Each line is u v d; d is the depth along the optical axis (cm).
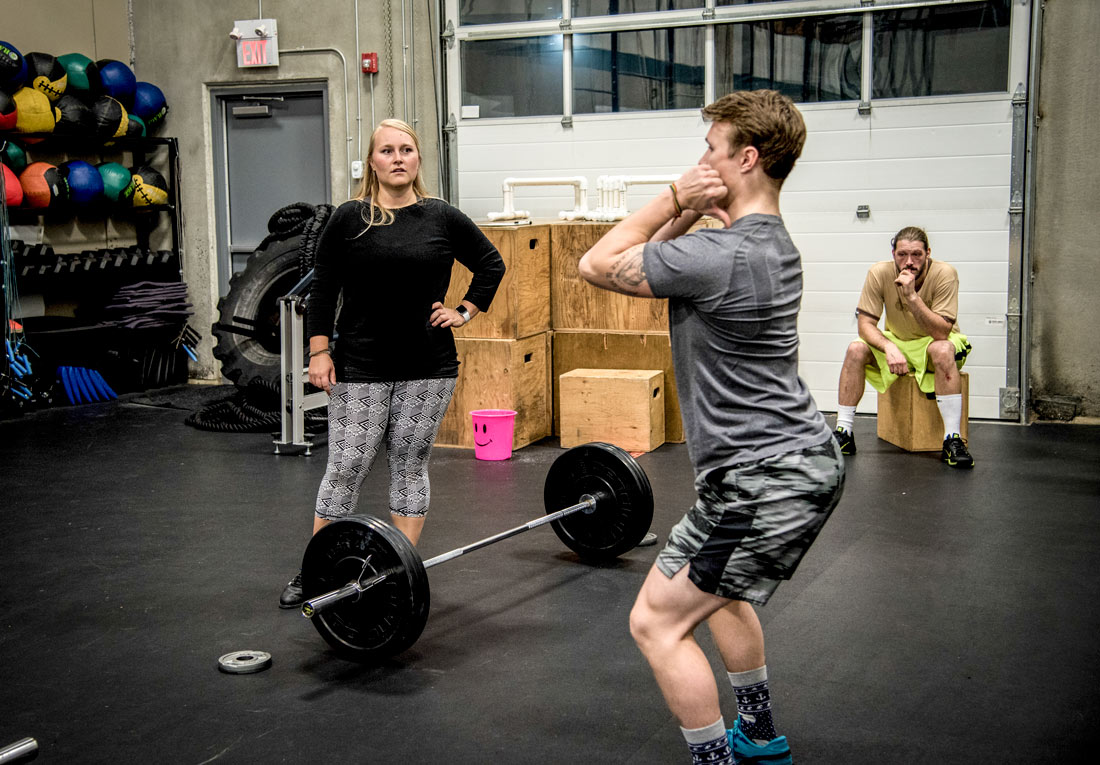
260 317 675
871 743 253
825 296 677
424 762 247
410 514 336
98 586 370
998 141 634
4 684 292
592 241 601
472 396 584
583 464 384
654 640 208
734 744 241
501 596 357
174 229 812
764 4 665
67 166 731
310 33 767
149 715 272
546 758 248
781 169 200
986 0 625
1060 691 281
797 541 200
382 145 316
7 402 686
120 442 609
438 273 323
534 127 720
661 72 694
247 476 528
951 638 318
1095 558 390
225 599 357
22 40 745
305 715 272
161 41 805
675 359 208
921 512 452
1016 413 648
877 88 654
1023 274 638
